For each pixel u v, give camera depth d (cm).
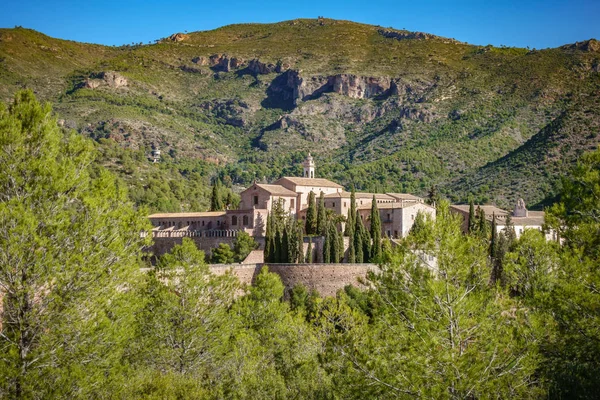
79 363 3500
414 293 3350
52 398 3288
